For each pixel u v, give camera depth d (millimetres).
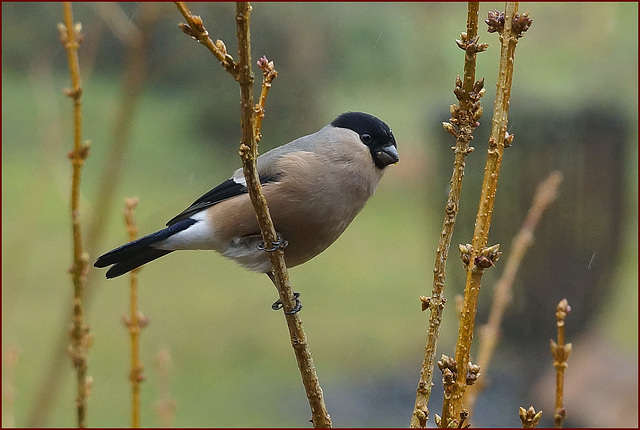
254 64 16188
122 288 19844
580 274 12922
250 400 13492
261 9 18375
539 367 13273
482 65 20297
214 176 25375
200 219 6391
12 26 18859
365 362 15055
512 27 3664
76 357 4895
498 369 13641
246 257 6465
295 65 19734
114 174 7910
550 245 12820
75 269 4918
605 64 16016
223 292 19734
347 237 23703
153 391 13969
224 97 25891
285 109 20328
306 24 19047
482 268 3689
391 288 19578
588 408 12234
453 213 3881
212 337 16531
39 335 15469
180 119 27797
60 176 8062
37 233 21281
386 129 6609
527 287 12969
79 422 4910
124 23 8125
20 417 11922
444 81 23219
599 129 12688
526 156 12656
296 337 4598
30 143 27109
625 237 13367
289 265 6684
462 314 3703
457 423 3670
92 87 26094
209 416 12562
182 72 24875
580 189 12680
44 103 8977
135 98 8086
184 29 3684
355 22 21594
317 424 4641
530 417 3451
